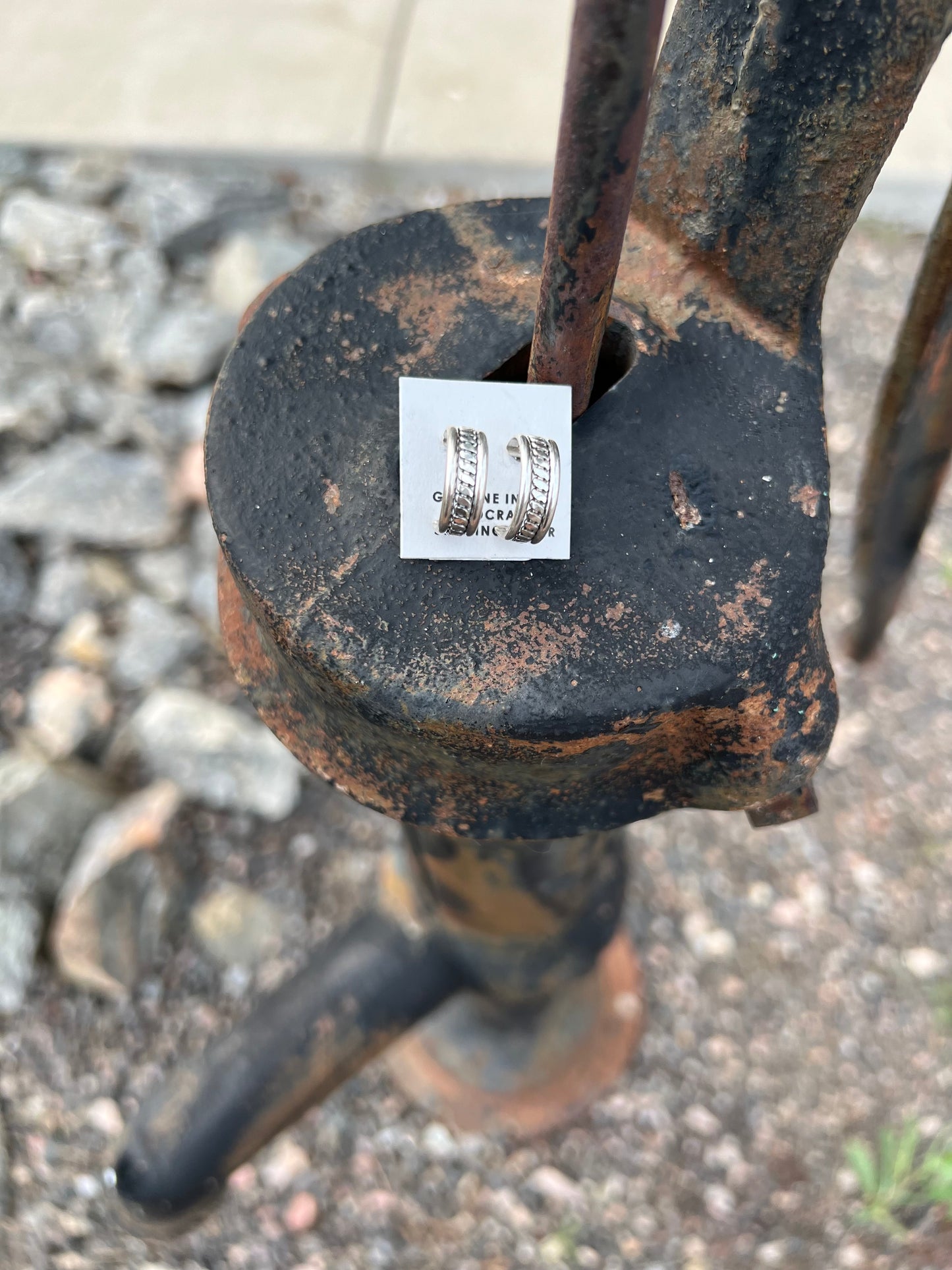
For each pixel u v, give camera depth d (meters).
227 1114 0.42
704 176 0.25
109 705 0.67
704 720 0.23
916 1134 0.57
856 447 0.83
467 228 0.27
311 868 0.64
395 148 1.01
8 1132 0.55
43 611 0.70
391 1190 0.56
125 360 0.79
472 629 0.22
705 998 0.62
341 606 0.22
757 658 0.22
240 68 1.08
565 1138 0.57
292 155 1.00
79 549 0.72
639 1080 0.59
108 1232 0.54
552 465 0.22
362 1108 0.58
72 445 0.76
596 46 0.16
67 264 0.85
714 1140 0.57
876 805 0.68
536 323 0.22
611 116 0.17
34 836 0.60
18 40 1.11
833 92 0.23
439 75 1.09
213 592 0.71
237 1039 0.44
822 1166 0.56
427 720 0.22
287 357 0.25
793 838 0.67
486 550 0.22
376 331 0.25
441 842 0.35
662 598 0.22
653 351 0.24
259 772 0.65
